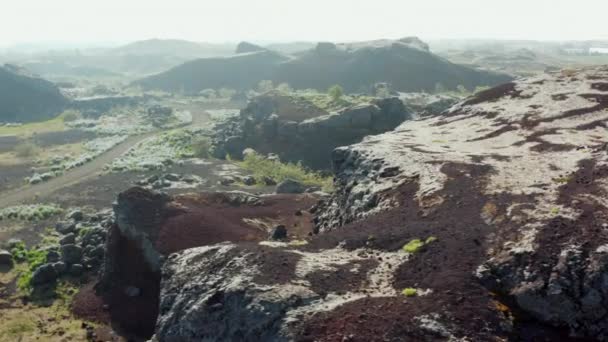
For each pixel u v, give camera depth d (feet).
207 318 119.55
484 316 103.96
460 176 179.83
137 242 215.72
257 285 119.44
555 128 237.25
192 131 609.83
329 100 593.01
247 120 544.21
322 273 124.57
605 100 268.62
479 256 121.80
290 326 106.63
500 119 275.39
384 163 212.02
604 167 162.50
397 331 99.55
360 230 154.81
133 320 188.65
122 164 453.58
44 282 221.66
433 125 299.79
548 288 107.34
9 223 307.78
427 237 136.15
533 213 135.23
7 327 180.45
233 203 274.57
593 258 109.60
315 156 468.34
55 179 412.57
